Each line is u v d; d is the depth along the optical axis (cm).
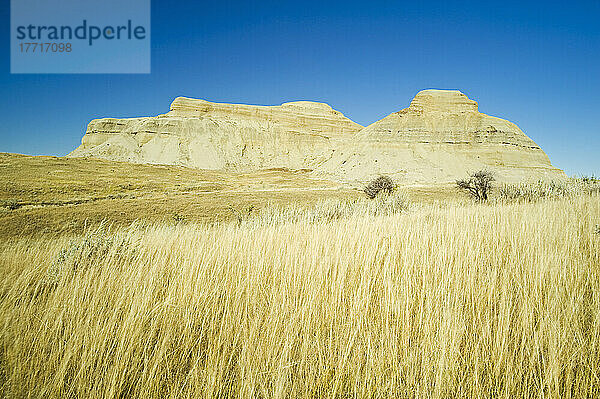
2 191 4494
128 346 169
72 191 5197
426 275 257
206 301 224
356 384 149
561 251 295
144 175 8538
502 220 471
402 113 15050
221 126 19125
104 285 256
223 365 157
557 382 138
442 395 143
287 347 163
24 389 155
